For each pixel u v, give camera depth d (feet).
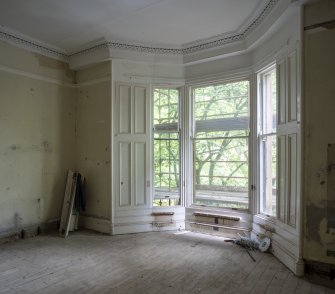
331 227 9.45
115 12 11.93
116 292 8.86
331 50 9.40
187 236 14.79
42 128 15.40
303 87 9.83
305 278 9.75
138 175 15.70
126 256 11.92
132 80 15.64
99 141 15.89
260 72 13.61
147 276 10.00
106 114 15.55
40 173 15.28
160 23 12.92
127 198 15.48
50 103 15.80
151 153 15.96
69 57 16.53
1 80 13.57
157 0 10.99
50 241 13.89
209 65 15.49
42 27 13.30
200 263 11.18
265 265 10.98
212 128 15.65
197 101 16.21
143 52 15.34
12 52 14.05
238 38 13.94
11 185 13.99
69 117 16.76
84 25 13.12
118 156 15.38
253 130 14.02
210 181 15.69
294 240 10.44
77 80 17.04
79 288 9.11
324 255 9.56
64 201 15.81
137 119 15.75
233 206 14.94
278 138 11.87
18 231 14.19
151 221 15.74
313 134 9.71
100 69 15.85
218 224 15.01
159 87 16.16
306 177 9.84
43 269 10.58
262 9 11.46
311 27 9.69
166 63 15.85
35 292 8.86
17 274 10.15
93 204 16.06
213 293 8.82
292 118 10.72
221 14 12.06
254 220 13.80
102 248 12.91
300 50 9.84
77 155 16.93
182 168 16.15
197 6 11.41
